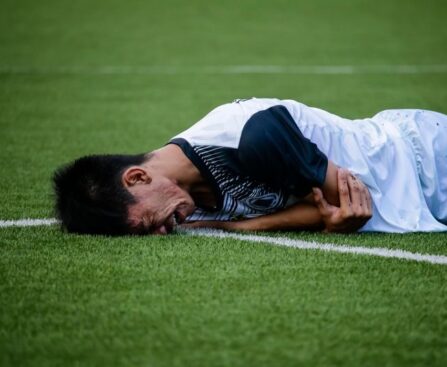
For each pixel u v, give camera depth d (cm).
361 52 2186
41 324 493
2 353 455
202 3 3083
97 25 2627
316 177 651
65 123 1335
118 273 577
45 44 2283
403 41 2361
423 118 725
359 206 666
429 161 704
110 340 468
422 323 490
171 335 473
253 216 692
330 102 1534
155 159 644
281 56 2141
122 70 1928
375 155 696
